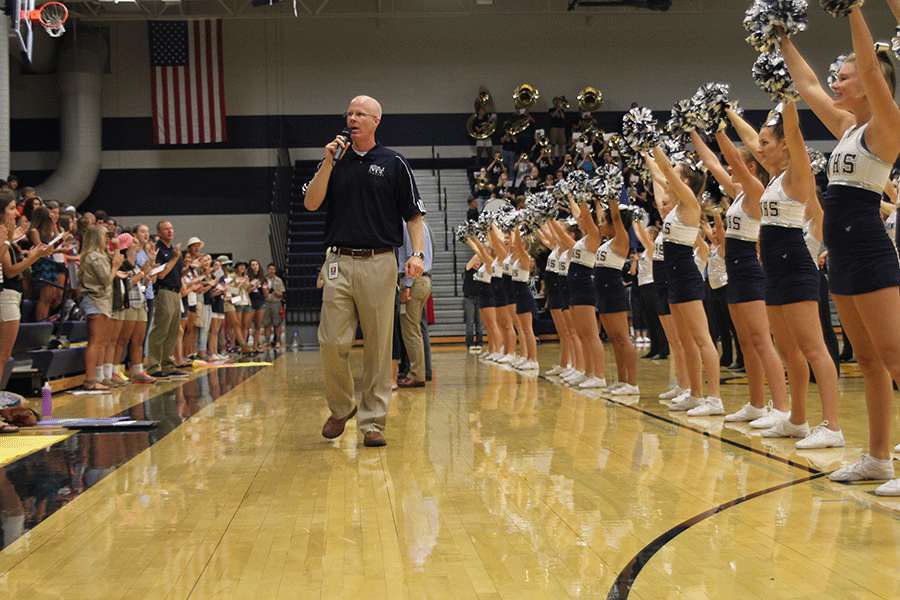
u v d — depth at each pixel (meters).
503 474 3.31
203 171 18.55
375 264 3.97
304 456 3.80
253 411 5.51
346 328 4.02
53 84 17.92
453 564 2.18
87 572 2.16
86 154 17.59
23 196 7.76
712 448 3.86
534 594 1.94
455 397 6.19
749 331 4.56
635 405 5.59
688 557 2.20
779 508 2.70
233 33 18.78
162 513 2.78
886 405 3.02
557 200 7.51
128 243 7.61
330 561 2.22
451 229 17.47
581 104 18.75
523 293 8.81
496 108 19.25
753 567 2.11
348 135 3.98
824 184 11.41
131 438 4.40
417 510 2.75
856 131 2.99
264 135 18.77
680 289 5.09
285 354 12.88
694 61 19.34
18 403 5.01
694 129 4.58
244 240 18.59
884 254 2.91
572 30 19.28
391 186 3.97
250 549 2.34
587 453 3.76
